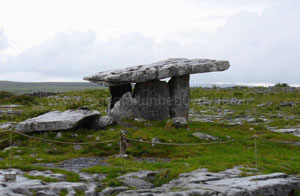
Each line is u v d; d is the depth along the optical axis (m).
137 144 23.03
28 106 51.22
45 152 22.00
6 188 13.42
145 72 27.92
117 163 19.05
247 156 21.08
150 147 22.78
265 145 24.52
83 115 25.84
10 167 16.50
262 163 19.11
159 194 13.61
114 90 30.89
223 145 24.03
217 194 13.43
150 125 27.36
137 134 24.52
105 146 22.81
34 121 24.69
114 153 22.19
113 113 27.89
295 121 37.00
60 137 23.86
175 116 29.83
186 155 21.89
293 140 26.38
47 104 55.28
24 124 24.56
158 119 29.20
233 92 62.84
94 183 15.32
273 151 23.45
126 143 22.62
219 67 29.83
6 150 22.12
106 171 17.11
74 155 21.59
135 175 16.33
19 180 14.70
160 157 21.80
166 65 29.58
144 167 18.23
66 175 16.19
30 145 23.08
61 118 25.25
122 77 27.73
